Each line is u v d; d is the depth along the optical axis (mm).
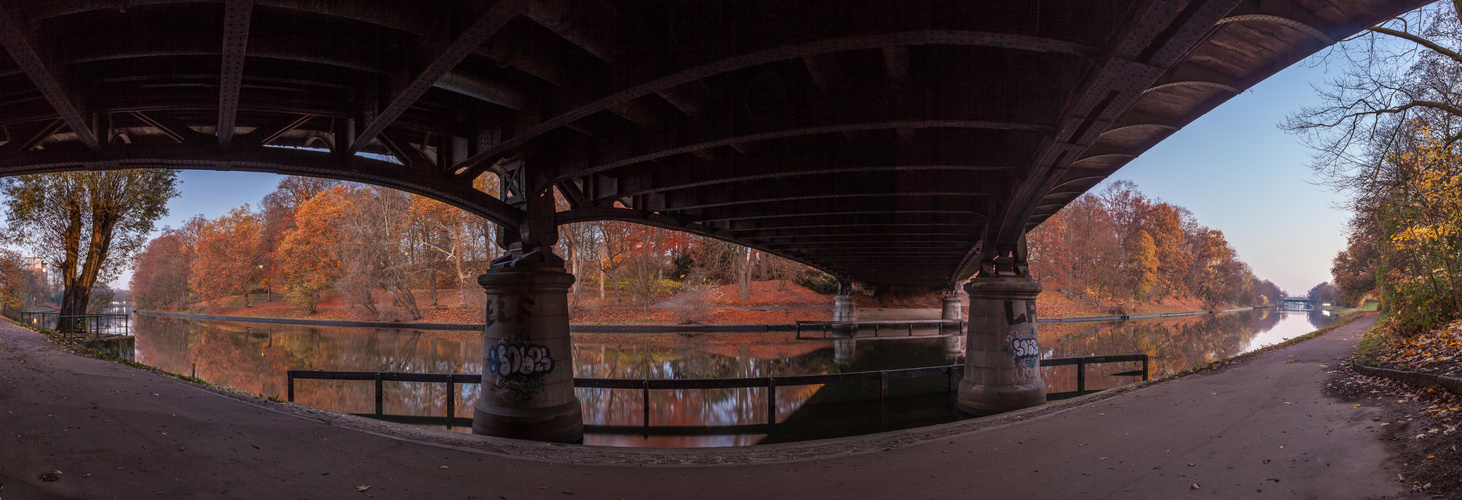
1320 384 12500
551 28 6879
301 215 62531
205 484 6898
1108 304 78438
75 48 7125
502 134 11016
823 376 20109
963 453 9820
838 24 6617
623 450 10945
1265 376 14414
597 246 56344
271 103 9672
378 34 7812
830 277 73688
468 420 18328
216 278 78000
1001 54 8992
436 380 18812
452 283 72500
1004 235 18109
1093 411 12688
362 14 6406
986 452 9758
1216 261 110125
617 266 59219
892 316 60844
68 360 15688
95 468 6891
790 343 42562
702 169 14359
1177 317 79188
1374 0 6527
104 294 35406
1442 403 8633
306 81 8969
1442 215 15734
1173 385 14953
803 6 6750
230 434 9188
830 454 10320
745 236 26766
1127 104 7754
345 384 25688
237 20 5520
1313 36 7527
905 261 37094
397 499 7039
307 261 62656
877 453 10195
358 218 55406
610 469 9023
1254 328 56781
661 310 55469
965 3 6492
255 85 9336
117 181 31438
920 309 69875
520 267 14359
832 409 20938
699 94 9938
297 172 11469
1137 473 7887
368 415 18938
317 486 7270
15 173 11180
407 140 13531
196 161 10711
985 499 7270
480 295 61312
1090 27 6430
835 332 48656
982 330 19031
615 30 7629
